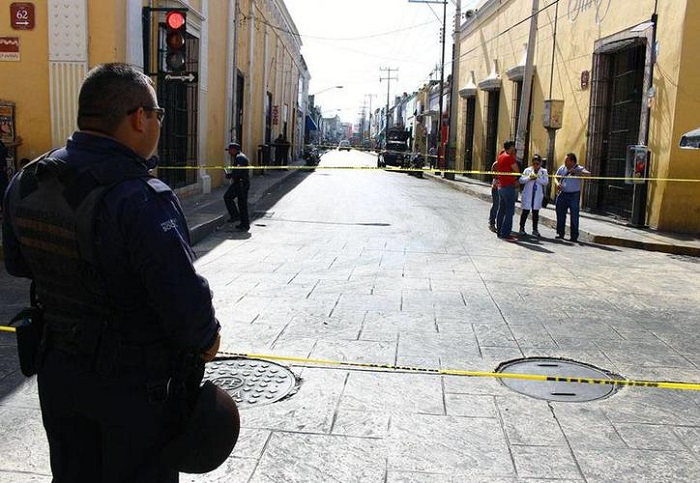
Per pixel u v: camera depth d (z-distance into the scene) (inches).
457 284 320.8
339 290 298.0
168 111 577.0
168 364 82.8
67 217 77.4
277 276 326.6
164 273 76.3
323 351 211.6
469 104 1284.4
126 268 77.7
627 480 136.1
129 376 80.0
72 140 82.0
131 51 464.1
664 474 138.9
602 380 175.6
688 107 519.5
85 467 84.0
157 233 76.5
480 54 1192.8
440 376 192.4
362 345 219.1
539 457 144.9
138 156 82.7
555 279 345.4
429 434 154.7
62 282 80.3
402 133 1679.4
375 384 184.4
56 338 82.5
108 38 443.8
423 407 169.9
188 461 83.7
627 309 284.4
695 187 527.8
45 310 84.7
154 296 76.9
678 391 187.0
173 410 84.0
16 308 258.4
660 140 544.4
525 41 910.4
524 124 778.2
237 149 498.9
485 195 823.1
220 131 764.0
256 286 302.5
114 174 77.9
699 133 467.8
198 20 627.2
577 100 714.2
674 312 282.0
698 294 322.3
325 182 1028.5
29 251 82.4
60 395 82.2
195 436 82.4
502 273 355.3
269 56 1242.0
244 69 959.0
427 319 254.1
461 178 1202.6
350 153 3602.4
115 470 81.9
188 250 80.0
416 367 199.0
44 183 80.2
